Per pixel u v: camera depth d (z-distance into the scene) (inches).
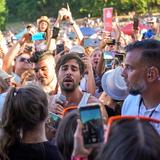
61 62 199.5
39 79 227.8
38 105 145.0
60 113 193.6
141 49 149.7
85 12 2760.8
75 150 102.1
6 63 311.9
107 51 328.8
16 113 144.7
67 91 197.6
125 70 153.3
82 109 102.0
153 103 154.5
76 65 198.5
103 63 315.9
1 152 147.1
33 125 146.2
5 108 146.8
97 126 101.3
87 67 251.0
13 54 313.4
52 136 174.1
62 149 123.3
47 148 147.9
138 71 149.4
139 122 84.0
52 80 227.5
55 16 2906.0
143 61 148.9
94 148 101.3
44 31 373.1
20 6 3061.0
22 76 253.1
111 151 79.6
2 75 257.3
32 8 3002.0
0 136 147.6
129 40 601.9
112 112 210.5
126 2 2583.7
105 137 87.4
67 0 2819.9
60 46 391.5
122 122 87.0
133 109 160.2
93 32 713.6
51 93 226.5
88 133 101.3
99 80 307.0
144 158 77.0
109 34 414.0
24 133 147.2
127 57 151.3
